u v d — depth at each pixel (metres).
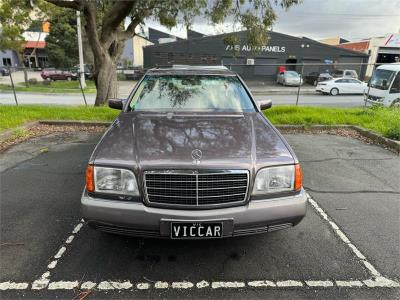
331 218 3.60
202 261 2.81
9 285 2.49
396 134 6.68
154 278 2.60
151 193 2.48
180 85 4.03
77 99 19.31
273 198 2.59
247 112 3.64
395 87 12.98
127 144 2.74
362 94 24.00
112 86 10.33
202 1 9.76
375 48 37.78
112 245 3.01
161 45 32.41
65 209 3.68
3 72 35.53
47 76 33.09
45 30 29.61
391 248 3.05
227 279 2.60
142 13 10.23
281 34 33.88
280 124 8.09
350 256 2.92
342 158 5.75
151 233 2.51
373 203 3.99
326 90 23.88
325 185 4.52
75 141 6.57
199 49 32.78
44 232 3.21
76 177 4.62
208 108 3.69
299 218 2.64
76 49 36.22
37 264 2.73
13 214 3.56
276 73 34.69
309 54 34.91
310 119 8.45
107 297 2.39
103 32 9.84
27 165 5.11
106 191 2.54
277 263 2.80
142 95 3.87
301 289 2.50
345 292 2.48
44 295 2.40
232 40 10.78
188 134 2.89
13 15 23.20
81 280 2.56
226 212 2.45
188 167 2.43
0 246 2.97
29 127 7.56
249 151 2.65
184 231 2.45
